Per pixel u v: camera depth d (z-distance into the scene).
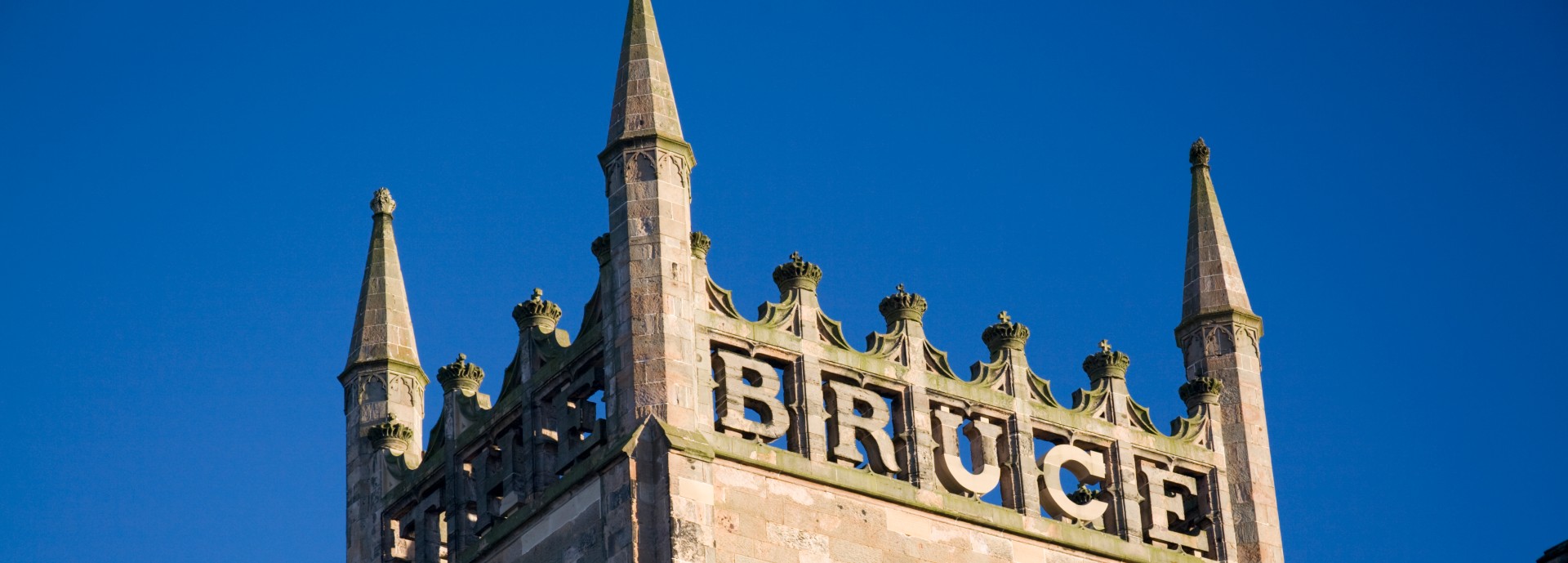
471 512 65.50
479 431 65.38
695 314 62.03
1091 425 66.75
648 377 60.75
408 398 70.94
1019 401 65.88
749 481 60.75
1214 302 71.06
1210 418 69.12
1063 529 64.75
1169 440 67.88
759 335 62.72
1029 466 65.12
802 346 63.25
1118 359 68.25
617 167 63.81
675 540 58.66
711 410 61.19
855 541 61.56
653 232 62.59
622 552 59.03
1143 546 65.94
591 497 60.66
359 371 71.00
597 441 61.41
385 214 73.94
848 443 62.81
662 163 63.59
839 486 61.88
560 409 63.00
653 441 60.03
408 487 67.69
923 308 65.81
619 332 61.66
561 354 63.50
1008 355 66.56
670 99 64.88
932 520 62.94
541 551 61.75
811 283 64.50
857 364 63.75
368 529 68.69
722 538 59.75
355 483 69.50
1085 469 66.12
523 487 63.62
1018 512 64.38
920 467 63.28
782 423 62.09
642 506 59.28
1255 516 67.75
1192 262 72.12
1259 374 70.50
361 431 70.19
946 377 65.00
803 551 60.72
